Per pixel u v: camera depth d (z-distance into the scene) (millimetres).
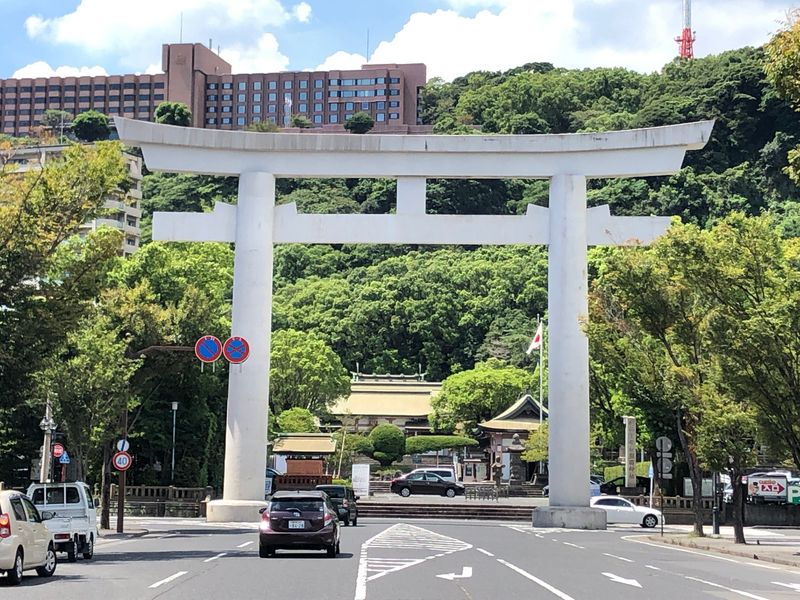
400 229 41000
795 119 121938
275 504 24703
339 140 41219
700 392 36062
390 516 53656
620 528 46375
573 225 40656
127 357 41781
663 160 40375
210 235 41625
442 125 161125
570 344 40562
